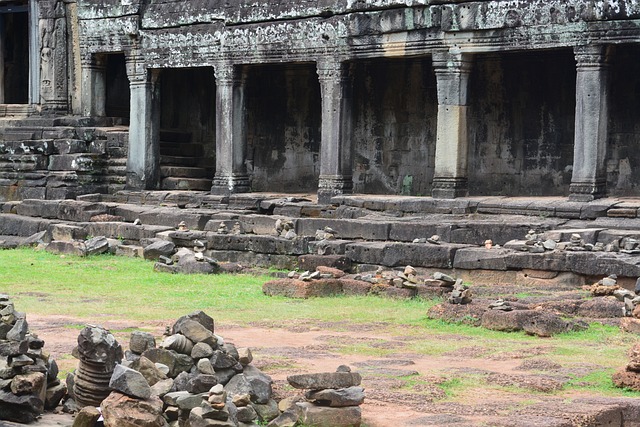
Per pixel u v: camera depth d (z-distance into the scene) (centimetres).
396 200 2981
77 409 1159
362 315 1938
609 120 2984
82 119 3847
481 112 3238
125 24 3669
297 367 1421
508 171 3203
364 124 3494
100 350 1130
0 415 1111
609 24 2648
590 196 2703
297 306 2062
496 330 1769
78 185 3681
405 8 2984
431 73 3350
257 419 1127
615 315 1869
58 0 3938
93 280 2462
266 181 3784
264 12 3312
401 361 1484
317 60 3203
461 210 2855
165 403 1069
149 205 3450
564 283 2236
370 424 1127
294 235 2677
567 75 3080
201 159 3928
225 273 2603
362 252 2534
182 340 1162
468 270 2383
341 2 3120
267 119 3772
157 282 2436
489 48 2853
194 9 3491
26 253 3020
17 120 3950
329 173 3189
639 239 2364
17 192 3734
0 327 1202
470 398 1267
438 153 2956
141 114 3669
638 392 1312
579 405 1200
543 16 2745
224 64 3431
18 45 4534
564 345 1630
